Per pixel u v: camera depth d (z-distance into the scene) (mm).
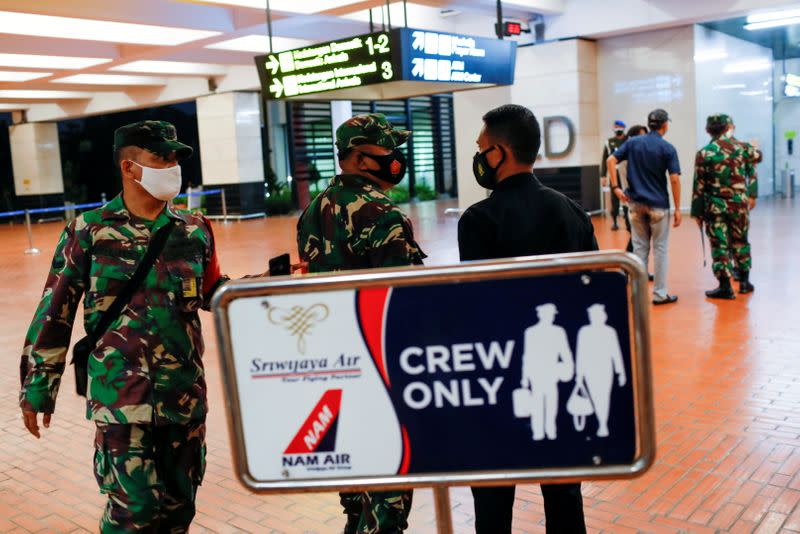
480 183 2473
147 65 17625
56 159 26547
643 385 1329
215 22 12391
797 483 3273
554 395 1365
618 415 1356
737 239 7117
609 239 11562
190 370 2400
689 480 3357
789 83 20203
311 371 1404
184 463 2455
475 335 1368
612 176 7012
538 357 1360
